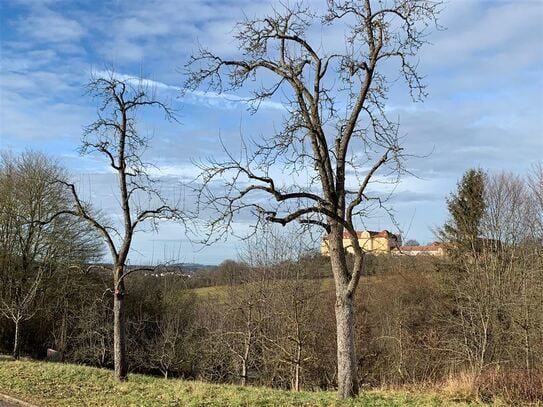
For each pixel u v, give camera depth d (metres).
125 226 14.78
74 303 34.41
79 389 12.70
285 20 12.33
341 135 12.27
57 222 33.41
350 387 11.14
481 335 28.25
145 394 11.86
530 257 29.33
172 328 36.06
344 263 11.59
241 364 31.17
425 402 10.90
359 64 11.51
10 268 32.00
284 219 11.04
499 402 11.02
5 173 32.94
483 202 34.94
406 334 30.52
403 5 11.59
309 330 28.12
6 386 13.15
